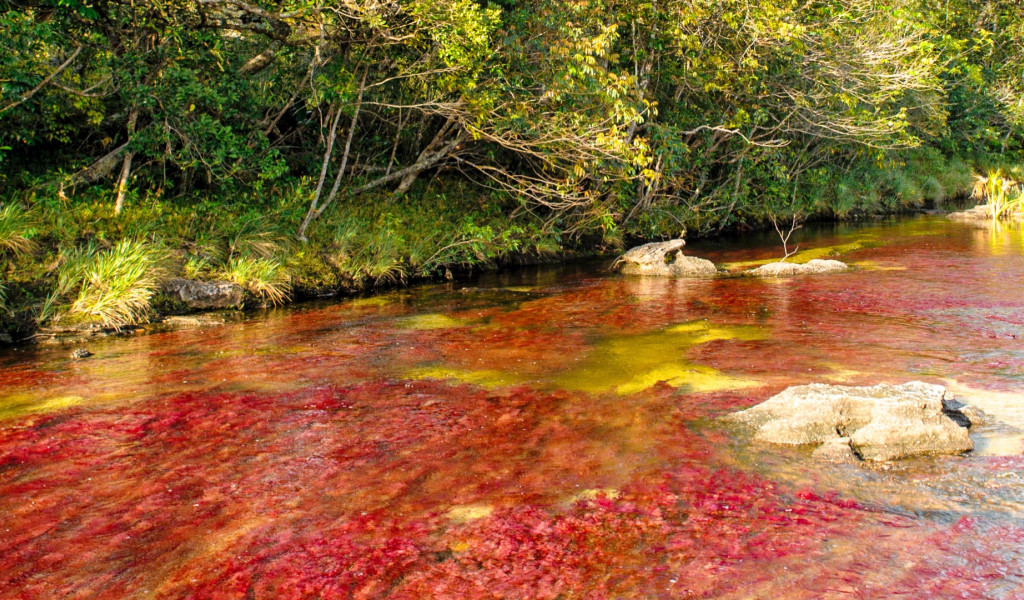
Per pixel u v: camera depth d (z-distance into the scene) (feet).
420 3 34.73
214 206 38.40
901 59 63.52
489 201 52.49
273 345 27.68
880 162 65.36
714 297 36.22
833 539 13.05
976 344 25.55
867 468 15.81
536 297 37.47
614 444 17.62
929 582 11.73
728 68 53.67
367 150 51.67
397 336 29.12
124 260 31.22
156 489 15.67
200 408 20.59
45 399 21.39
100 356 26.08
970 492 14.58
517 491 15.29
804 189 74.64
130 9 36.06
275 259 37.60
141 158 41.50
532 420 19.39
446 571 12.44
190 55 37.45
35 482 16.05
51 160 38.96
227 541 13.55
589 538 13.35
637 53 52.80
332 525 14.06
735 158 62.23
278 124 49.21
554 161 46.34
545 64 42.24
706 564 12.42
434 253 44.24
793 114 61.16
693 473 15.85
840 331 28.17
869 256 48.75
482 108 39.58
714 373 23.17
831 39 55.72
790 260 48.65
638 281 42.01
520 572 12.37
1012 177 102.47
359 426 19.15
